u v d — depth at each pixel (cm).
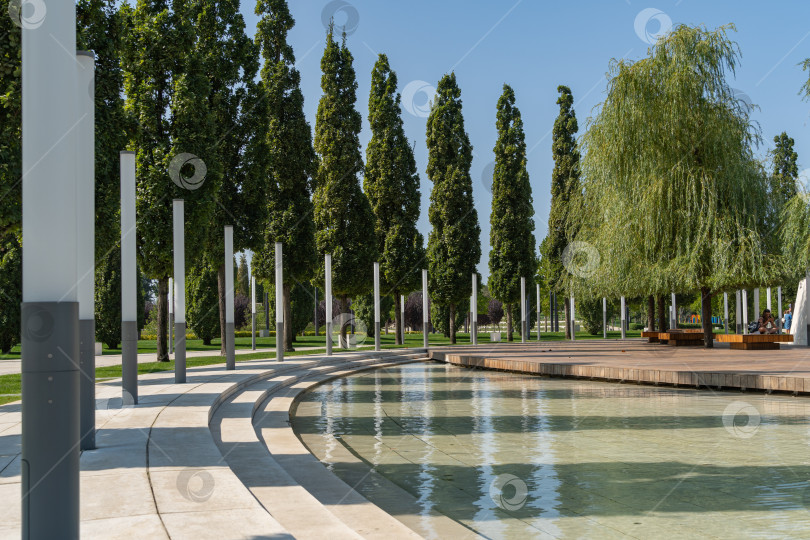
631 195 2141
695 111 2067
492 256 3825
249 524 416
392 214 3466
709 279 2078
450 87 3566
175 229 1283
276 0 2716
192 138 1916
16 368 1909
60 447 318
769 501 564
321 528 446
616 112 2120
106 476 538
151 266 1909
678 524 503
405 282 3412
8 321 2592
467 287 3497
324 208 3034
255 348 2773
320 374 1750
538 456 752
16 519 428
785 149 4378
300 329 4369
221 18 2330
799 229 1973
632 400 1243
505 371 1920
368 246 3067
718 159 2064
